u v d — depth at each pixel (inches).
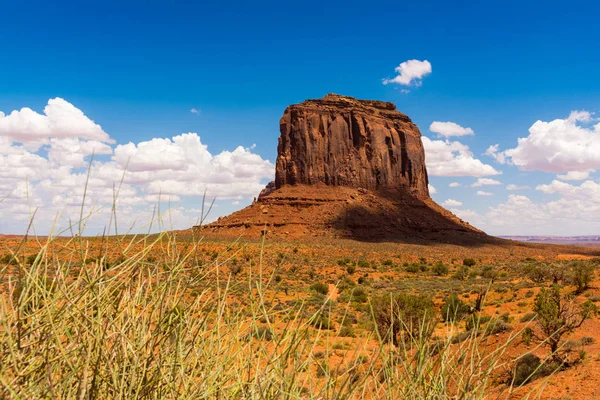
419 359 93.7
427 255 5807.1
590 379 468.1
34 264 71.4
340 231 7288.4
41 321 70.3
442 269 3619.6
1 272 69.7
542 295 711.1
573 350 612.4
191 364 82.1
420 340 96.5
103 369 75.4
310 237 7037.4
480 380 91.6
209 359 81.7
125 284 81.9
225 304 85.2
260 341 83.3
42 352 67.6
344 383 85.0
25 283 69.9
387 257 5216.5
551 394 441.7
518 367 427.5
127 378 74.9
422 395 91.4
